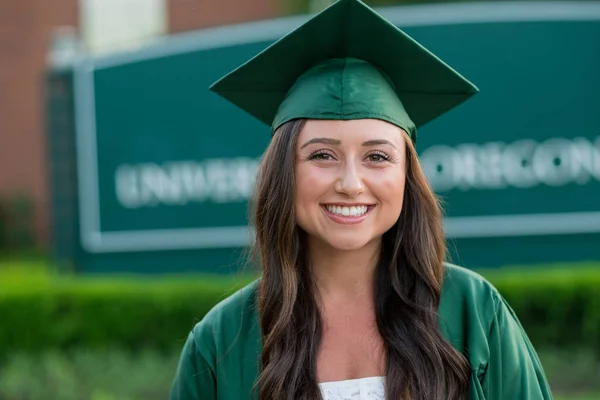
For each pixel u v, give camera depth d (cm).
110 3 1584
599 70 862
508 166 865
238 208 912
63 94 935
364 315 256
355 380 243
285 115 247
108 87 922
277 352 244
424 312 248
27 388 715
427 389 238
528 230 866
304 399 238
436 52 864
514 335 251
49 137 938
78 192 925
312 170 238
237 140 910
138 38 1570
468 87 269
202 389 255
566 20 859
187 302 806
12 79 1645
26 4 1631
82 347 812
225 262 916
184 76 913
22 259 1563
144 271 925
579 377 693
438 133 867
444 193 870
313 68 257
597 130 862
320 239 244
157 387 705
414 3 1416
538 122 863
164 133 918
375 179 237
